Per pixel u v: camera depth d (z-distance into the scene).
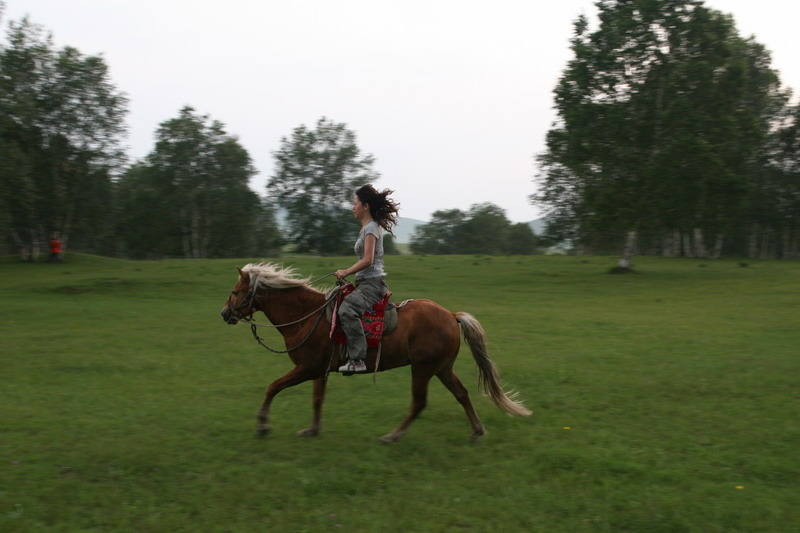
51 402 9.04
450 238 108.50
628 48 35.19
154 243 61.69
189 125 59.97
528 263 42.00
